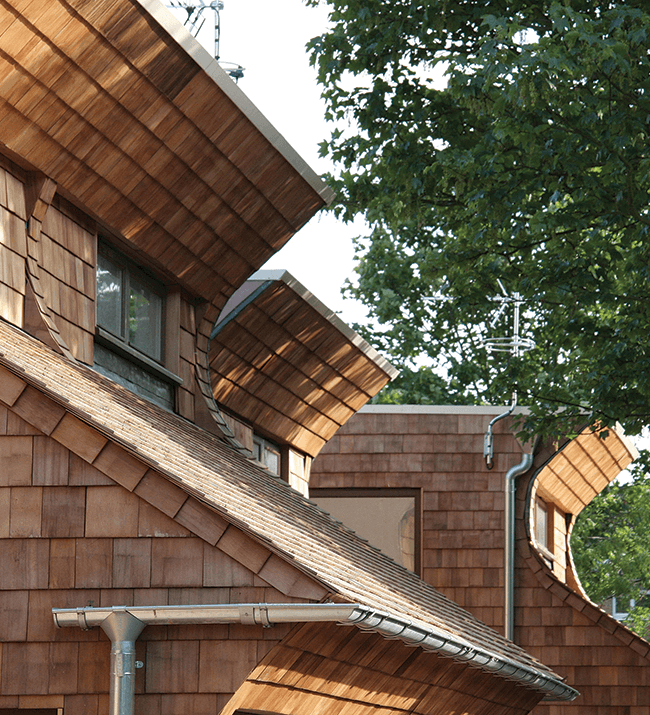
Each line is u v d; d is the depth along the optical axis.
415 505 22.00
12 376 7.88
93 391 9.41
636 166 15.38
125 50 9.95
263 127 11.87
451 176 17.27
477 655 10.12
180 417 12.83
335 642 8.75
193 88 10.80
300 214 13.52
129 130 10.57
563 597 21.45
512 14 17.58
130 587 7.73
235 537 7.75
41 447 7.88
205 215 12.25
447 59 15.54
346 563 10.20
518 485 22.27
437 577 21.64
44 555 7.79
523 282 17.77
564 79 14.25
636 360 16.67
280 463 17.25
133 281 12.33
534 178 16.12
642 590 39.09
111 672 7.54
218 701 7.69
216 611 7.51
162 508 7.79
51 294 10.25
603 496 40.06
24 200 10.00
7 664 7.73
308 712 9.12
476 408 22.19
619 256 16.69
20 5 8.94
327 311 15.65
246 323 14.52
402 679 10.45
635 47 14.64
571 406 18.94
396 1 18.34
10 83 9.29
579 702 21.02
